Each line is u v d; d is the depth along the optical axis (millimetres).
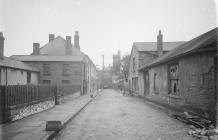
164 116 11539
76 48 40906
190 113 10922
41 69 34094
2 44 25609
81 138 7105
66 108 14891
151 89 20109
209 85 9227
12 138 6586
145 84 23812
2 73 23406
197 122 8758
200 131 7559
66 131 8148
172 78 14375
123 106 16891
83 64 35938
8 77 24391
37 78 33500
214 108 8867
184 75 11773
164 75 15805
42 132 7359
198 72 10156
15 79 25953
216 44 8758
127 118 10914
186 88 11516
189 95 11141
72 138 7125
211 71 9102
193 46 10906
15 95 9938
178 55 11750
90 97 27484
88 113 13180
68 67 34312
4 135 6953
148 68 21469
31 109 11641
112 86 78562
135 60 30875
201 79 9867
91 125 9242
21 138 6582
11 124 8812
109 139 6926
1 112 8922
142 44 31578
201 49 9242
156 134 7461
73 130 8305
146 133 7625
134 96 30266
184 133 7559
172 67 14383
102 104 19000
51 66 34219
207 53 9391
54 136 7391
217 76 8922
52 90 16312
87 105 18219
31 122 9289
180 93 12422
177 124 9234
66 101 20609
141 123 9508
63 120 9797
